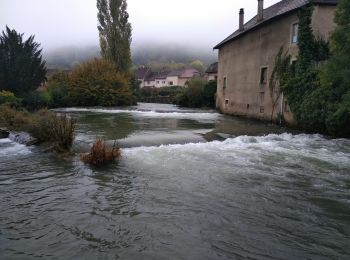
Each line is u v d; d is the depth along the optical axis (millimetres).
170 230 5367
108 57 41625
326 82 13523
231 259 4562
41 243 4879
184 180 7871
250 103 23109
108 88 38250
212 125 17531
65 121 11109
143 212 6031
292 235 5273
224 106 28469
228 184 7652
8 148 10961
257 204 6500
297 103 16734
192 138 12734
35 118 12914
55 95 34562
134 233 5242
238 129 15758
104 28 41438
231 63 26984
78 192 6949
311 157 10477
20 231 5234
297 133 15367
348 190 7371
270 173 8594
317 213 6117
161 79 88750
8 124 14281
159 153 10391
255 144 12453
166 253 4672
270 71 20266
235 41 26047
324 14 16938
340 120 13797
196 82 38094
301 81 16641
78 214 5895
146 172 8414
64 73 43156
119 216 5848
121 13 41281
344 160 10133
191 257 4590
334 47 12867
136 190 7137
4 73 27578
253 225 5602
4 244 4828
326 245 4984
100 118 21203
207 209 6223
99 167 8758
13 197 6625
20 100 23750
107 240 5008
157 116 23391
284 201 6672
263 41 21266
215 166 9133
